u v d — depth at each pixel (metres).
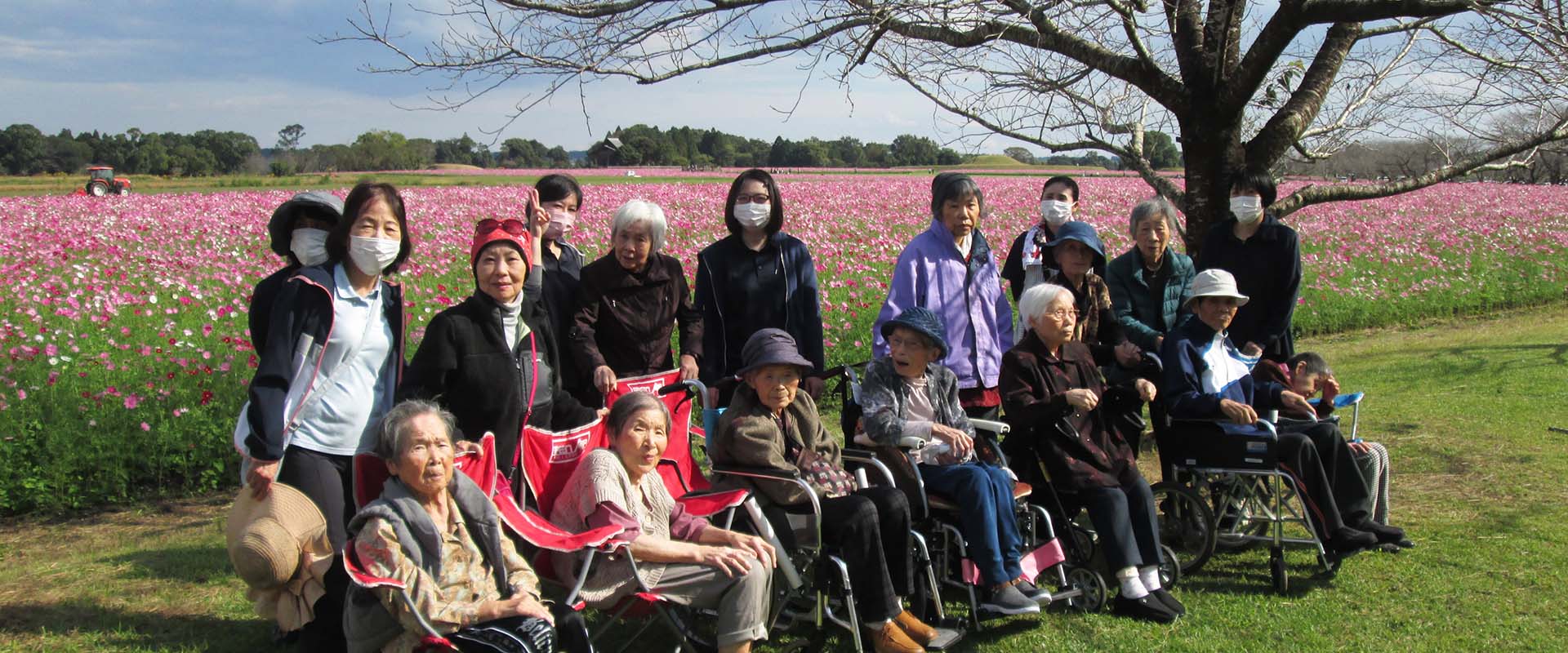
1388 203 29.81
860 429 4.66
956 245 5.46
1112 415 4.88
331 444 3.78
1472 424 7.85
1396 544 5.04
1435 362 10.61
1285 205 6.80
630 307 5.04
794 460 4.25
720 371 5.36
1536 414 8.09
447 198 29.28
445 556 3.37
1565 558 5.05
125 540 5.76
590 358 4.85
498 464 3.95
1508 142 6.80
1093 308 5.51
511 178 62.00
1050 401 4.56
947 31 6.43
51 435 6.24
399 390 3.89
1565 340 11.56
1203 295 5.03
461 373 3.88
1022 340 4.86
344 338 3.78
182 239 16.86
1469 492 6.21
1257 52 6.30
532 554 3.93
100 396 6.59
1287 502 5.53
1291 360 5.55
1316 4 5.88
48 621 4.35
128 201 27.34
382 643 3.32
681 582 3.77
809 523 4.08
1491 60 5.98
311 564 3.60
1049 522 4.54
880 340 5.31
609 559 3.76
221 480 6.80
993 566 4.22
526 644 3.19
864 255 15.62
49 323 8.80
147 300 9.98
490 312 3.96
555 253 5.33
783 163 79.25
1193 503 5.09
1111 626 4.40
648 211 4.96
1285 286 5.76
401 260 3.94
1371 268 16.03
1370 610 4.54
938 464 4.53
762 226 5.31
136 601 4.62
